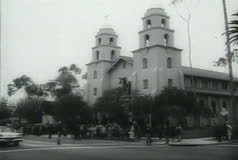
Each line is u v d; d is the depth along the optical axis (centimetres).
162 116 3659
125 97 3803
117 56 5594
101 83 5356
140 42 4781
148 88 4500
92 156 1517
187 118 4428
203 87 5250
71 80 6375
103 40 5553
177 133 2805
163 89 4097
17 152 1742
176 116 3706
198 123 4509
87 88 5641
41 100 6156
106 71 5397
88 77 5700
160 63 4472
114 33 5656
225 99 5406
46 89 6438
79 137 3181
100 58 5503
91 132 3512
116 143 2591
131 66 5006
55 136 3875
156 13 4644
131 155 1556
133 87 4700
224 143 2489
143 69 4641
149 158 1416
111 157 1469
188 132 3562
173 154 1595
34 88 6444
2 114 7131
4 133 2202
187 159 1362
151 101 3809
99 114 4816
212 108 4941
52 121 5953
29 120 5984
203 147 2105
